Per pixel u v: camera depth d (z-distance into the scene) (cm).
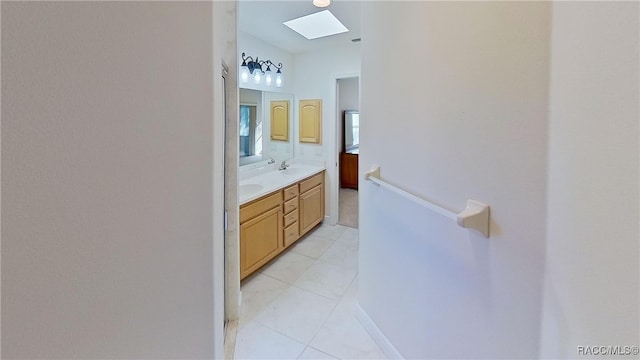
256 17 288
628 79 64
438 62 127
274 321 218
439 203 130
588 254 75
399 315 167
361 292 214
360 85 200
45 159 42
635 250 64
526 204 93
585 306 76
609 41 67
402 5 150
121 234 53
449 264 128
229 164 212
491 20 103
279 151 404
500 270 103
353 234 387
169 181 63
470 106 112
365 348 191
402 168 156
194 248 71
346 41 360
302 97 420
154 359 61
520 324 97
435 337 138
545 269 88
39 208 42
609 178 69
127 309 55
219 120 86
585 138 74
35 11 41
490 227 106
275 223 307
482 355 113
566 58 79
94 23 47
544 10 85
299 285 266
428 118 135
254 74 350
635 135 63
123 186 53
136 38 54
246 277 278
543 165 87
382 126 173
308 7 264
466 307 119
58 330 45
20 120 40
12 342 41
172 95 62
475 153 111
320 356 185
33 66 41
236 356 185
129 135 54
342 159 662
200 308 73
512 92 96
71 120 45
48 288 44
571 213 79
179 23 64
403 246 160
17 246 40
